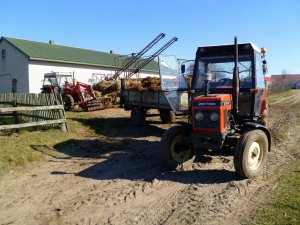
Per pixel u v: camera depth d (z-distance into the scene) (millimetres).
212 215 4594
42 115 11312
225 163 7184
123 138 10211
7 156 7527
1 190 5805
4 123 11969
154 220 4512
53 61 27812
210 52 7367
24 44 28672
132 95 12797
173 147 6695
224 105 6062
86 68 30547
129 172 6746
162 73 10297
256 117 7316
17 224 4531
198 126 6133
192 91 7305
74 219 4625
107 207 4988
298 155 7848
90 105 16922
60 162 7582
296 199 4961
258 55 7469
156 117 14453
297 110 18469
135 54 22562
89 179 6344
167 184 5945
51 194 5582
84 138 10062
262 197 5168
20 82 27359
